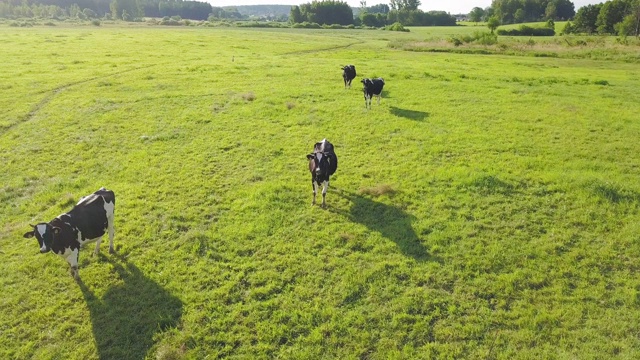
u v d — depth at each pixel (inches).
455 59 1646.2
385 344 320.2
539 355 307.1
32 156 663.1
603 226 453.1
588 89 1063.0
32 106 895.7
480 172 573.6
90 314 355.9
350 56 1685.5
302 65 1348.4
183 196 539.2
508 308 353.1
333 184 562.9
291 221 479.2
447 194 528.1
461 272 390.9
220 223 478.0
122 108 882.1
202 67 1286.9
